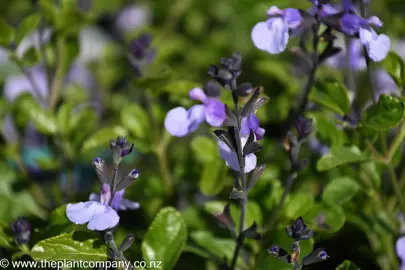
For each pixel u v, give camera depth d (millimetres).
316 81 471
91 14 591
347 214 489
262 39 433
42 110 525
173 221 450
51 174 562
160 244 448
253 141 420
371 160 481
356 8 478
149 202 523
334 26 438
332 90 469
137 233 499
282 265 455
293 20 435
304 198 478
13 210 515
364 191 489
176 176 531
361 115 474
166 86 500
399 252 461
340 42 540
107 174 420
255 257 470
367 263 514
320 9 438
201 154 502
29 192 525
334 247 520
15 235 443
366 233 504
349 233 518
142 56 521
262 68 554
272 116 537
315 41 454
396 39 595
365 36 434
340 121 468
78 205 417
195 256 503
